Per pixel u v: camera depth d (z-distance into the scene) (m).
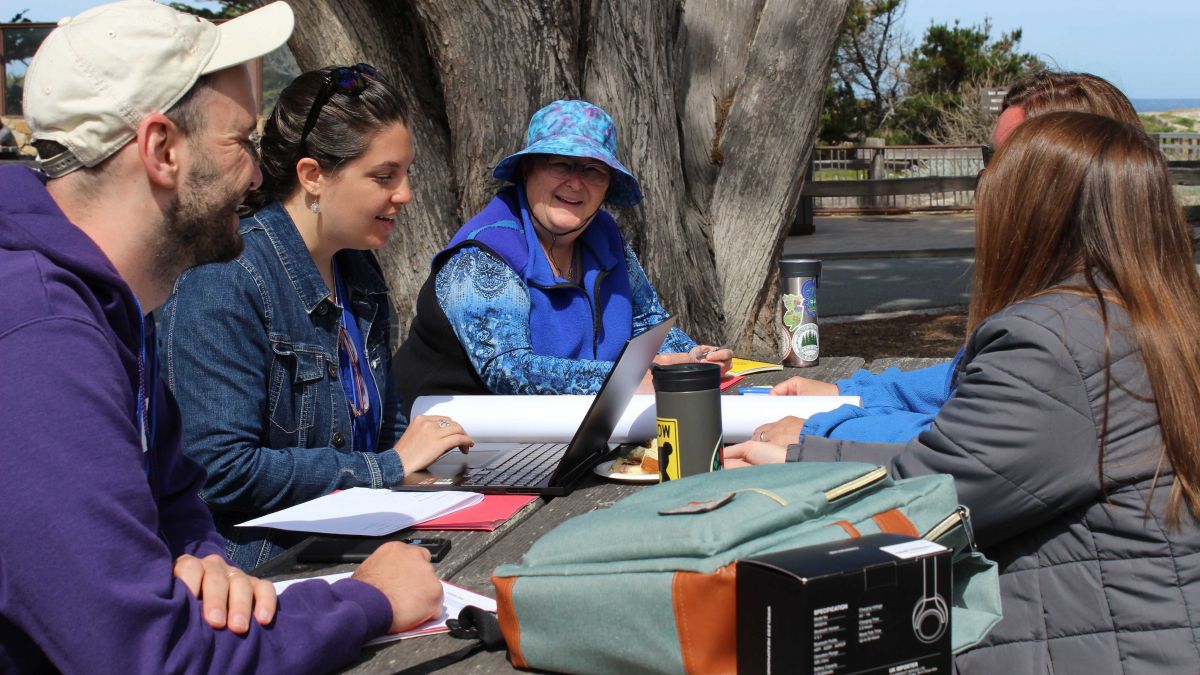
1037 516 1.62
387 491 2.17
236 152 1.50
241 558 2.11
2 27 12.25
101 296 1.40
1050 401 1.59
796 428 2.31
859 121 30.31
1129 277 1.64
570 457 2.16
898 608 1.21
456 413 2.57
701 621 1.25
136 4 1.46
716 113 5.20
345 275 2.50
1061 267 1.71
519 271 2.95
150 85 1.41
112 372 1.32
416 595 1.54
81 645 1.22
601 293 3.22
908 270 13.16
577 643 1.34
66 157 1.42
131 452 1.31
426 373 3.00
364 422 2.48
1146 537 1.59
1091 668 1.60
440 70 4.13
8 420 1.23
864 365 3.58
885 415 2.23
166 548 1.33
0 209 1.35
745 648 1.23
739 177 5.20
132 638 1.24
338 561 1.81
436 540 1.87
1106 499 1.61
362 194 2.28
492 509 2.04
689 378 2.00
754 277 5.25
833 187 16.62
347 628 1.42
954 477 1.63
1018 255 1.74
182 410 2.12
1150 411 1.59
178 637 1.28
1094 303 1.63
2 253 1.33
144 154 1.42
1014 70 28.84
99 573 1.22
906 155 21.88
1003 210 1.75
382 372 2.57
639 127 4.45
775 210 5.27
